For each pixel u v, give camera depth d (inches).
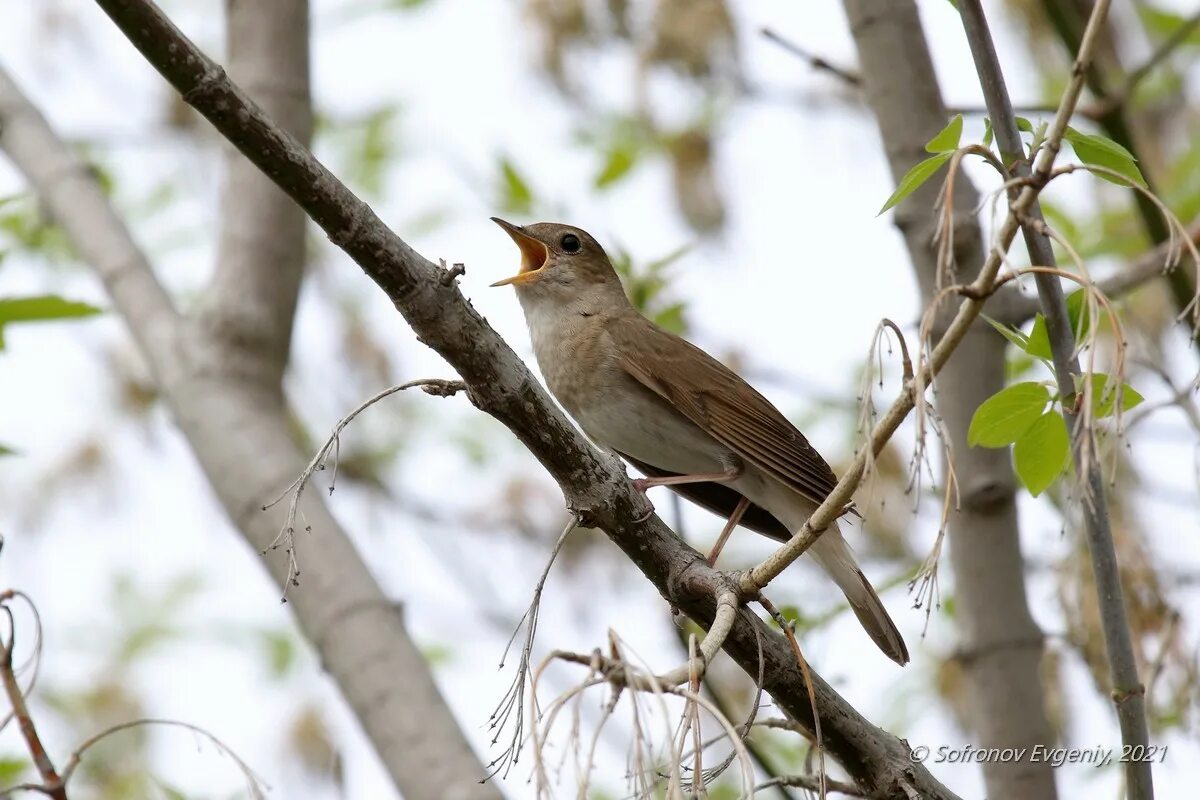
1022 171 218.8
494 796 306.7
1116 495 354.0
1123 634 229.5
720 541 361.1
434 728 316.5
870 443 211.9
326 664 329.1
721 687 418.6
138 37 211.2
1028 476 244.7
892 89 357.1
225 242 378.6
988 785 327.6
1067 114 195.5
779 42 373.7
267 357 368.2
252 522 342.3
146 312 378.0
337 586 332.8
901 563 435.8
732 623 218.5
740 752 173.0
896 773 255.1
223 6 401.1
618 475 256.1
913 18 361.1
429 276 232.5
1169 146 521.0
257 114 219.5
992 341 340.8
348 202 226.1
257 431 352.8
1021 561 338.6
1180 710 321.1
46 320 364.2
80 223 399.2
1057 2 401.7
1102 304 194.4
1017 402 235.6
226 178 387.5
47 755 211.2
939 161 221.8
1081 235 470.6
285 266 376.2
